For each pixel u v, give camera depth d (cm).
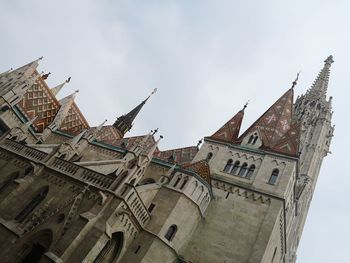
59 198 3356
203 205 3922
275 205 3847
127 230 3238
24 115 5506
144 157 3522
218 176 4341
